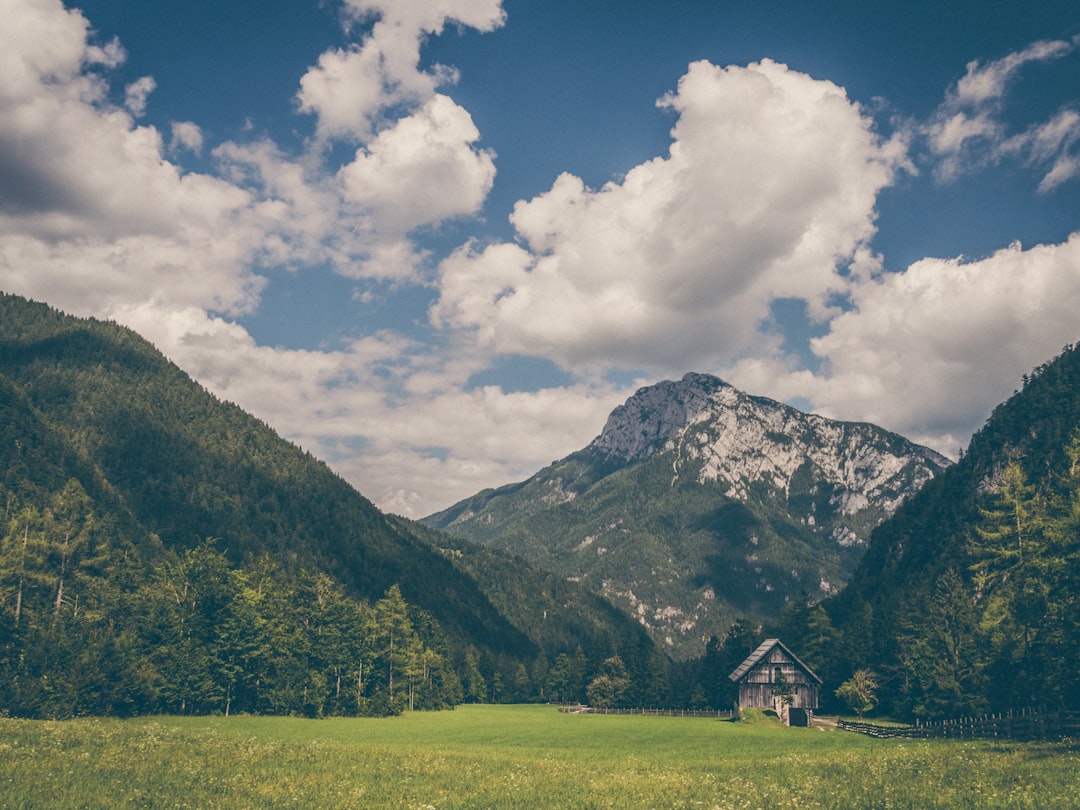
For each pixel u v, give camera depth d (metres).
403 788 28.75
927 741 54.19
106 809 21.91
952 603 82.00
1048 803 23.62
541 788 29.70
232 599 93.44
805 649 118.19
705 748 58.56
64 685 70.56
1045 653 56.78
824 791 28.42
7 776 25.12
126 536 155.12
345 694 102.25
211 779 27.66
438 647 145.75
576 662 187.38
